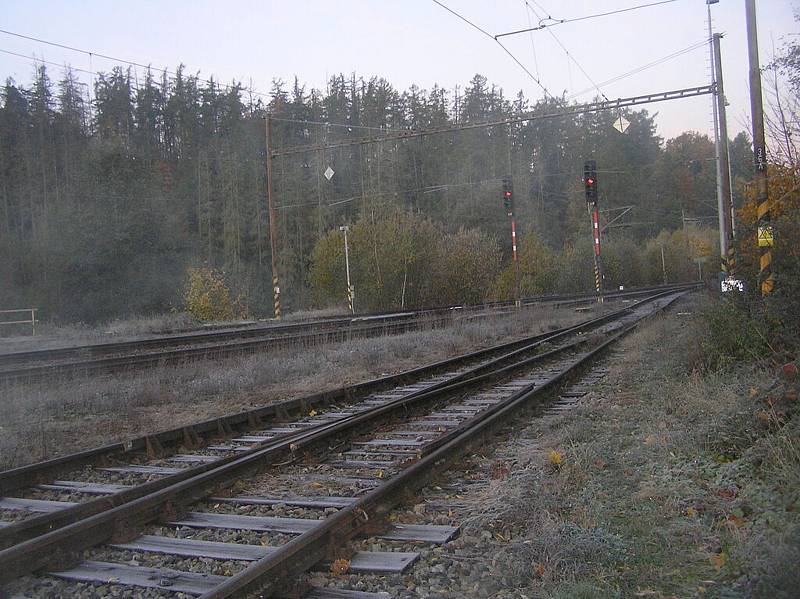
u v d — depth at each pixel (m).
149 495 6.78
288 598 4.96
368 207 64.38
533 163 91.94
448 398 13.70
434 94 85.44
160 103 80.38
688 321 20.50
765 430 7.90
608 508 6.53
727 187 29.45
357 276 47.56
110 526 6.28
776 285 13.34
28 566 5.52
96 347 21.42
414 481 7.52
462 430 9.88
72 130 66.50
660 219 98.62
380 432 10.89
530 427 10.69
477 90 86.19
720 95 27.98
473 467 8.52
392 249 46.81
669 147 106.00
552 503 6.58
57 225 52.31
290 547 5.27
